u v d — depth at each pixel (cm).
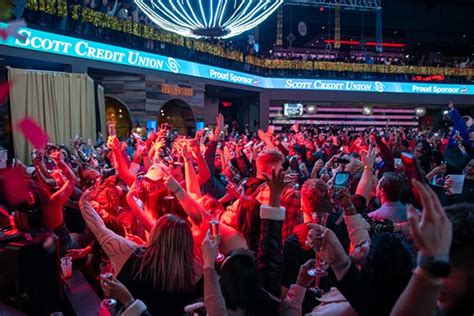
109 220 347
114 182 389
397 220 320
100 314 223
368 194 379
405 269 161
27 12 1237
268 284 227
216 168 674
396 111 3288
